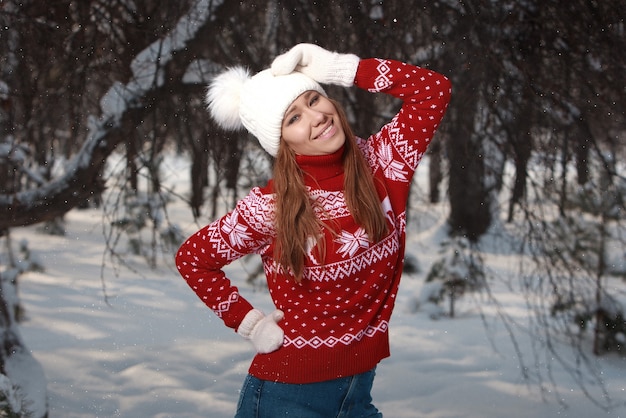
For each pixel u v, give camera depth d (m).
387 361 7.29
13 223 4.80
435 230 12.53
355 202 2.16
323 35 5.19
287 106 2.14
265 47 5.47
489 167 5.93
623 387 6.54
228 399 6.07
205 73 5.14
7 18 4.67
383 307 2.27
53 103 5.18
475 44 4.90
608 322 7.22
